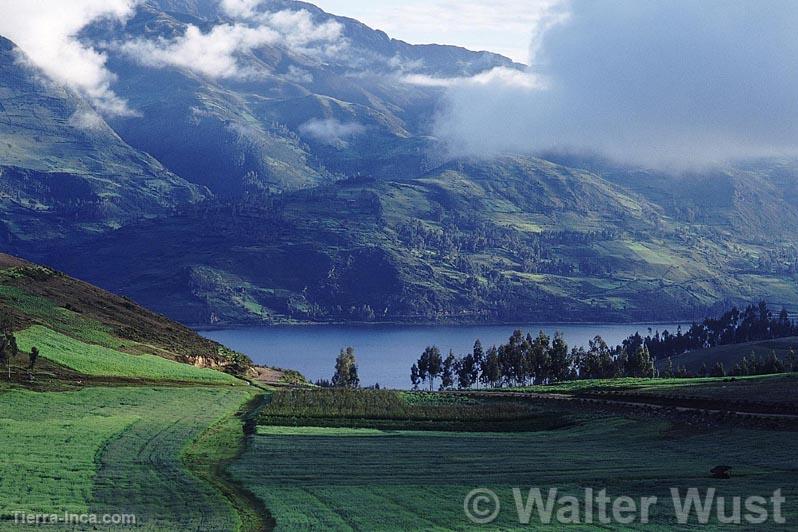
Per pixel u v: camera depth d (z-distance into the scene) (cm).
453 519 6272
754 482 7469
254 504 6950
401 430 12119
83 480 7569
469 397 15812
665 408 13112
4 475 7556
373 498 7019
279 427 11688
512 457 9375
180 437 10156
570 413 13525
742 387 14325
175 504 6850
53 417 10938
